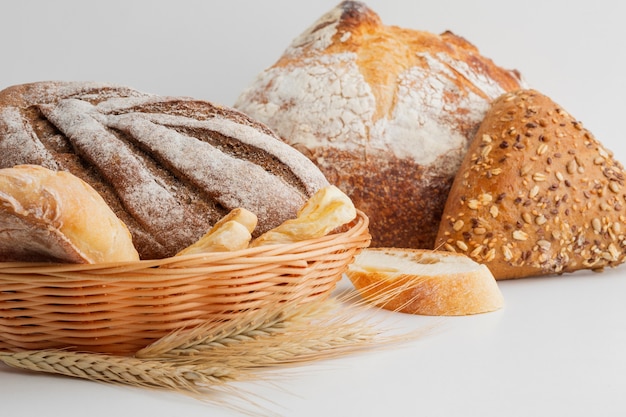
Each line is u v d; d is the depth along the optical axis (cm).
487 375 67
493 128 88
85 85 79
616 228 84
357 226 73
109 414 62
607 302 79
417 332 73
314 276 70
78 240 65
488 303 77
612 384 66
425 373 67
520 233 83
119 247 66
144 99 78
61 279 64
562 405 63
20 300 66
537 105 88
